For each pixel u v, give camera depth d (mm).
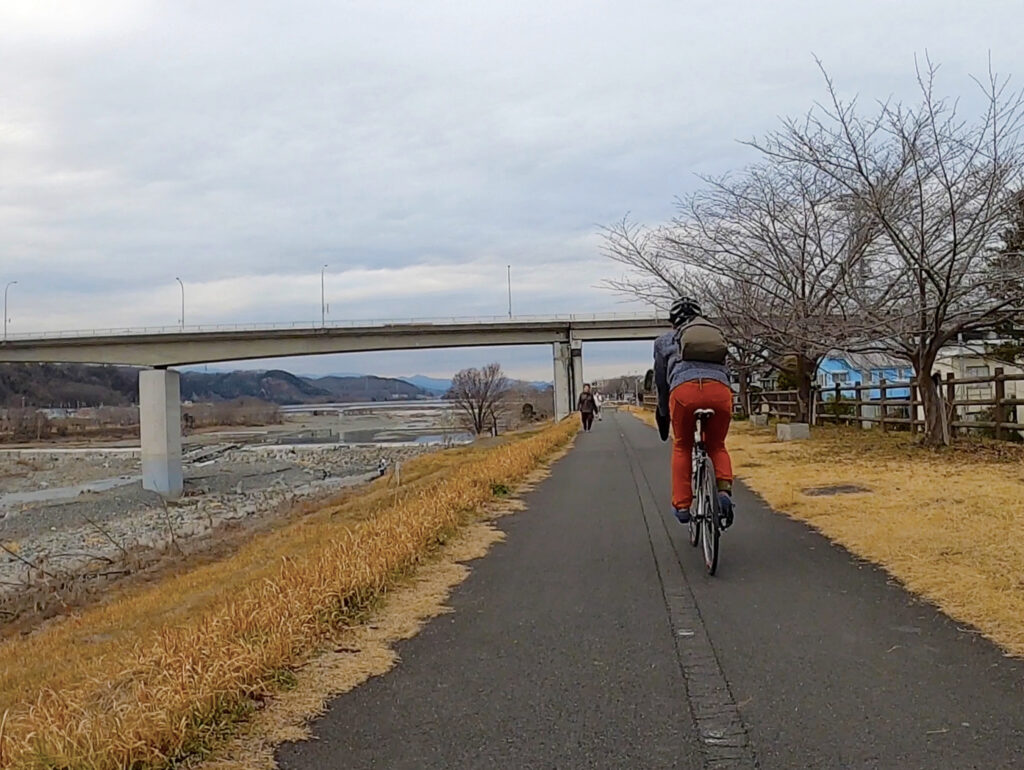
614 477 15727
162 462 50969
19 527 36250
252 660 5031
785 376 33312
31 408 111062
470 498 11836
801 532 9242
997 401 16141
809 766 3893
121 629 10430
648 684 4973
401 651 5730
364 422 131125
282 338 55219
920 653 5293
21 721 4648
